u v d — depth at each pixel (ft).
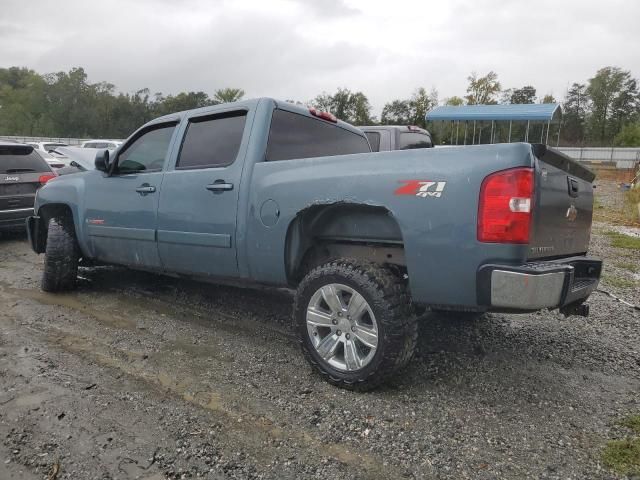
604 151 138.00
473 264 8.89
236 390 10.17
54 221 17.38
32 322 14.17
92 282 18.79
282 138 12.82
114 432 8.50
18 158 27.17
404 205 9.50
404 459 7.98
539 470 7.77
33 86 236.02
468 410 9.62
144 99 246.47
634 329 14.79
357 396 10.02
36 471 7.45
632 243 29.32
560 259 10.62
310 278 10.59
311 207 10.77
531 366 11.89
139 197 14.67
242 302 16.51
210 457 7.88
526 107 69.77
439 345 13.12
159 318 14.76
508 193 8.60
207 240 12.67
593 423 9.27
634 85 219.41
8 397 9.63
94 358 11.66
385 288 9.70
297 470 7.62
